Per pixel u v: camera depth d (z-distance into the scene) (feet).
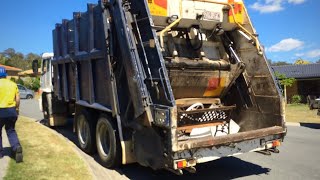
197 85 22.63
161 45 20.02
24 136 30.12
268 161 24.88
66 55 29.43
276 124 21.03
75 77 27.53
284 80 89.92
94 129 25.32
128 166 23.03
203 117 21.38
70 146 26.96
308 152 28.07
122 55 19.75
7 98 21.49
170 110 16.24
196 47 22.75
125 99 19.94
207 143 17.22
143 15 18.28
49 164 21.36
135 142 19.47
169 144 16.42
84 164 21.97
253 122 22.75
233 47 23.73
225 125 22.52
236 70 22.95
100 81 23.08
